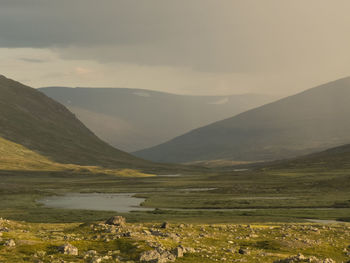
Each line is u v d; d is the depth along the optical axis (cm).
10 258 3284
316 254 4394
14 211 10469
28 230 5600
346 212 10075
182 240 4659
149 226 5984
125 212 10562
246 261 3678
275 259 3878
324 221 8931
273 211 10469
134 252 3612
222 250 4188
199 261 3519
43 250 3622
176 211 10656
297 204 12081
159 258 3403
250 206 12044
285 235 5619
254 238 5300
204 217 9175
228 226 6469
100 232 4706
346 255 4462
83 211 10350
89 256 3491
